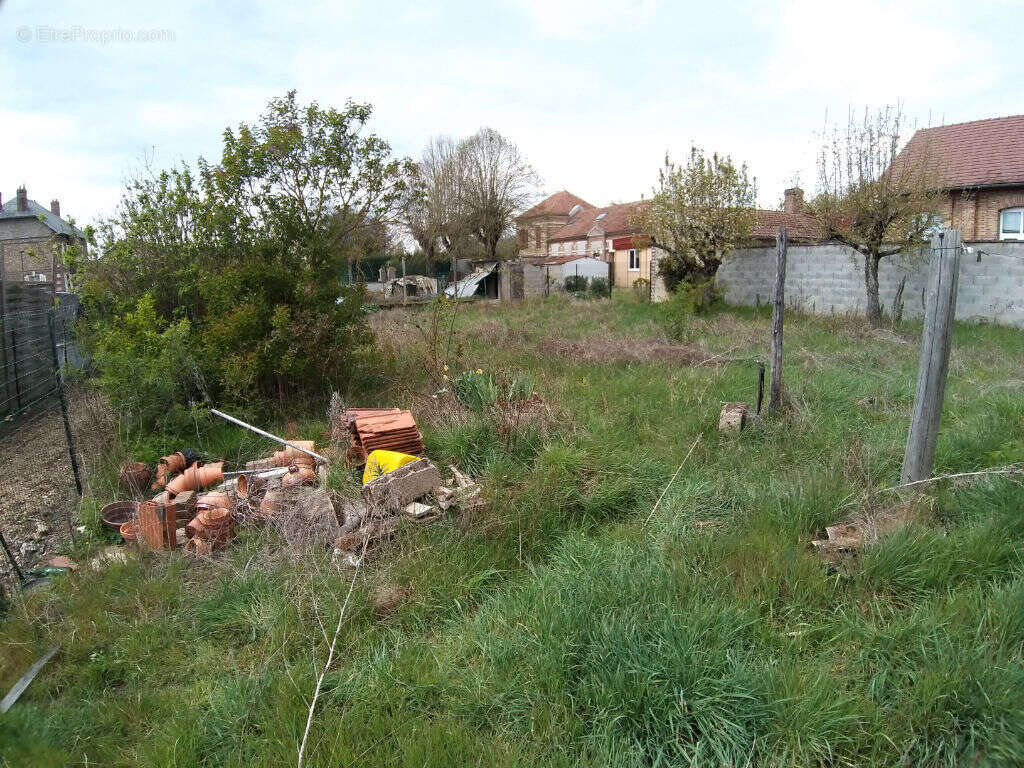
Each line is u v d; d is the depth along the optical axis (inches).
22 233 957.8
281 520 184.4
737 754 98.7
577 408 280.4
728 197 719.7
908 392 301.6
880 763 97.3
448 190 1696.6
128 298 347.6
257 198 314.8
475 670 123.2
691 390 313.1
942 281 173.6
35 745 101.1
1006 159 709.9
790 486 184.4
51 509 222.7
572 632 124.6
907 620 124.3
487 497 192.4
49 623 146.3
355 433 242.8
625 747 102.4
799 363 386.0
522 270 997.2
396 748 106.4
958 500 174.6
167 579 163.5
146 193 364.5
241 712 116.8
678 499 186.1
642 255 1386.6
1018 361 373.7
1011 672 104.8
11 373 333.4
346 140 335.0
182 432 271.1
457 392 290.2
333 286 320.5
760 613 133.0
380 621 145.5
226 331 293.0
